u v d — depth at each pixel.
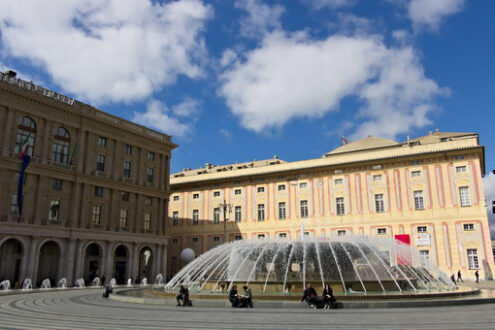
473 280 45.19
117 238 51.25
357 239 24.67
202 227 64.44
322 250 23.25
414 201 50.50
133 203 54.81
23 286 40.78
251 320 14.80
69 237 46.00
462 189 48.31
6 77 43.50
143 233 55.12
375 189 53.03
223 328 13.02
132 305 21.20
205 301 19.88
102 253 49.50
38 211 43.72
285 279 22.59
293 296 19.69
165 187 59.81
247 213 61.09
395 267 25.27
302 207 57.34
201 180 65.38
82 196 48.25
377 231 51.75
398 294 19.70
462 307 17.95
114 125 52.75
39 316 16.84
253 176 61.22
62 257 45.41
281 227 57.97
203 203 65.44
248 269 24.80
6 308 20.66
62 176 46.50
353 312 16.75
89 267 50.31
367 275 23.30
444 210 48.59
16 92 43.22
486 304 19.06
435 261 47.75
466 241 46.72
